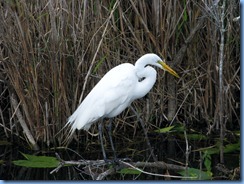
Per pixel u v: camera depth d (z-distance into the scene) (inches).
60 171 397.4
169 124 465.1
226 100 441.7
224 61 446.6
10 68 420.5
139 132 456.4
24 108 430.3
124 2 439.2
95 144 438.3
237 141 437.4
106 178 387.2
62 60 419.5
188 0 421.1
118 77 378.3
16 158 417.4
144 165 357.7
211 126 448.5
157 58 383.9
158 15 431.5
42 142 433.1
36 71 419.8
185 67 461.1
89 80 431.2
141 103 459.8
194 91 459.2
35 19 413.1
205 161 372.5
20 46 416.8
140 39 436.1
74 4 417.4
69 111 429.7
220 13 399.9
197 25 422.3
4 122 467.5
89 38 423.5
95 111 374.3
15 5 415.8
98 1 416.2
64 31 416.2
